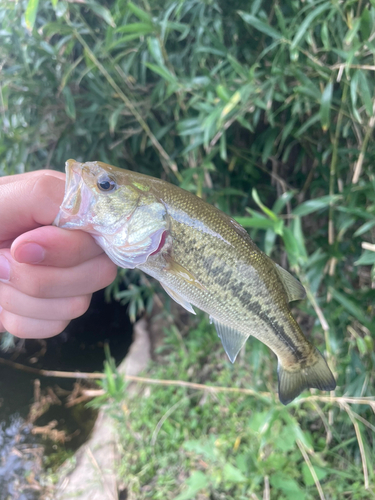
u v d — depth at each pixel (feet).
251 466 1.17
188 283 0.76
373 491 1.08
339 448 1.20
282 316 0.82
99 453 1.45
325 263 1.08
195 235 0.75
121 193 0.71
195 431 1.41
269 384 1.38
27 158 1.49
